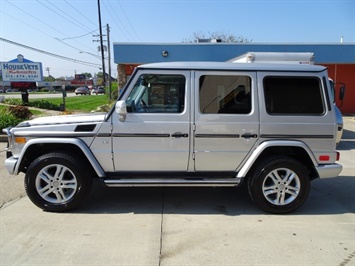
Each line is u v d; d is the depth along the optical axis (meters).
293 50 16.42
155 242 3.43
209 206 4.51
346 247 3.38
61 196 4.20
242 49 16.45
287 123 4.14
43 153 4.42
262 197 4.21
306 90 4.18
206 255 3.18
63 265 2.99
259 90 4.13
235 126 4.11
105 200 4.70
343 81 18.02
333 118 4.20
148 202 4.63
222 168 4.23
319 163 4.24
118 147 4.12
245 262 3.06
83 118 4.27
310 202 4.73
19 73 19.44
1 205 4.45
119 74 17.50
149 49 16.64
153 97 4.13
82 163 4.21
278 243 3.45
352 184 5.63
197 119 4.09
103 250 3.26
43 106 21.55
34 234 3.59
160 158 4.16
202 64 4.14
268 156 4.29
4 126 10.31
